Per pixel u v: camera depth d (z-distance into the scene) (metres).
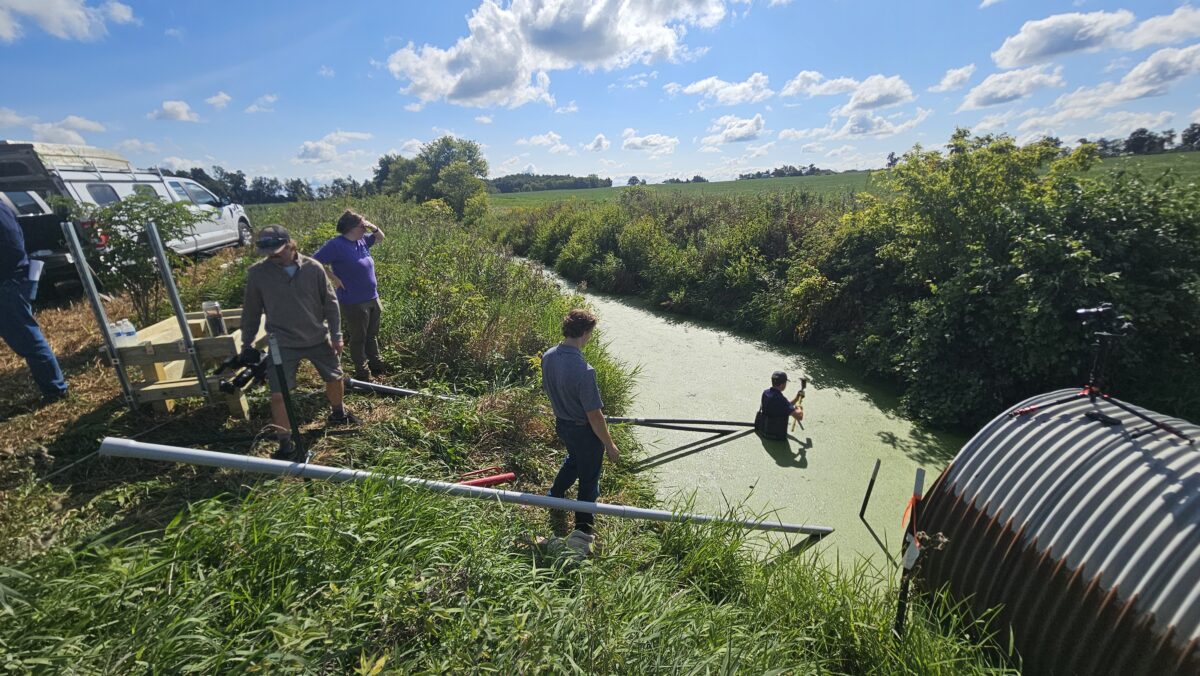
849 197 12.60
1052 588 2.45
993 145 6.62
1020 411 3.10
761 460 5.07
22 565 2.45
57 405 4.35
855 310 8.00
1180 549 2.09
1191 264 5.14
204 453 3.00
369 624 2.17
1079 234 5.50
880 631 2.76
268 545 2.46
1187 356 5.17
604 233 13.91
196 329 5.00
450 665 2.04
